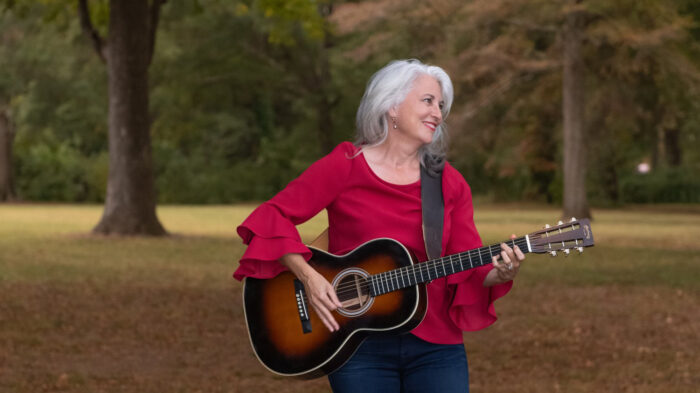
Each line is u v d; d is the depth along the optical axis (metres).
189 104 43.75
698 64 28.41
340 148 3.36
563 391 6.30
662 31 25.66
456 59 30.00
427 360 3.29
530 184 46.50
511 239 3.19
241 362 7.20
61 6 22.55
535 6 28.70
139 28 20.12
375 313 3.24
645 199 49.34
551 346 7.99
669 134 52.41
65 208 38.94
